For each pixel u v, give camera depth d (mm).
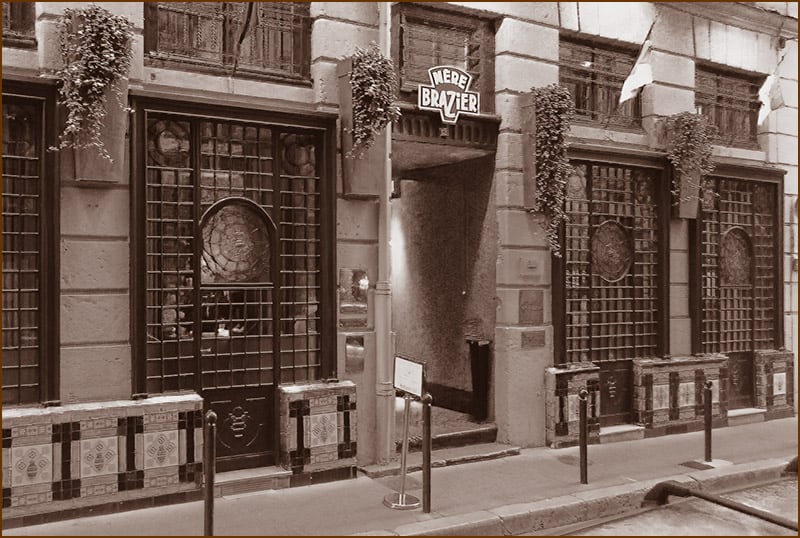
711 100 11148
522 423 8789
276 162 7270
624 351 9898
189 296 6789
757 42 11453
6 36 5930
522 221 8891
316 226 7543
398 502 6496
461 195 9711
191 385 6762
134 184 6344
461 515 6309
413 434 8570
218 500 6594
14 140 6016
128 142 6344
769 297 11656
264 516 6168
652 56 10188
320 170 7488
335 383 7414
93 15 5922
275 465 7203
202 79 6844
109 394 6262
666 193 10164
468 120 8656
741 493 7668
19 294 5969
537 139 8680
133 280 6340
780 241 11602
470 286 9539
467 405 9625
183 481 6480
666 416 9961
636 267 10055
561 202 8727
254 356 7160
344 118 7418
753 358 11352
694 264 10414
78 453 5988
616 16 9844
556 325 9070
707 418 8492
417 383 6461
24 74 5902
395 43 8328
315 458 7195
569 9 9406
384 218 7754
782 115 11727
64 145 5895
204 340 6902
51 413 5875
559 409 8906
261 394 7184
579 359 9445
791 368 11625
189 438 6520
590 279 9547
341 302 7578
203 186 6914
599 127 9781
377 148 7594
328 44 7496
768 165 11461
